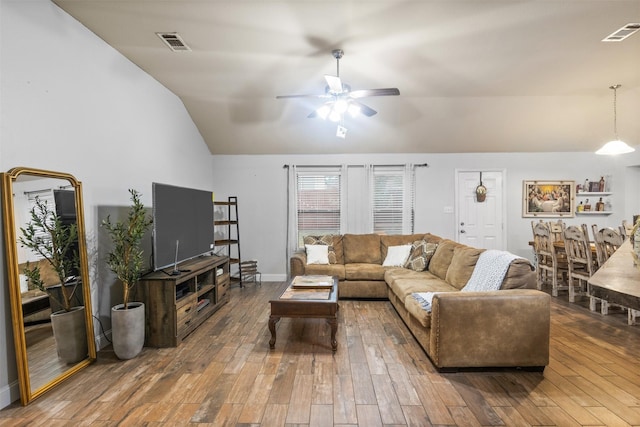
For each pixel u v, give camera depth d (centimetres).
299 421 193
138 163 363
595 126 508
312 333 332
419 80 393
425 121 504
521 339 245
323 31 284
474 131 524
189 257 388
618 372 249
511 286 267
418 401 213
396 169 583
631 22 271
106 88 312
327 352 287
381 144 558
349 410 204
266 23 272
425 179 581
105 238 311
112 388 230
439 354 247
